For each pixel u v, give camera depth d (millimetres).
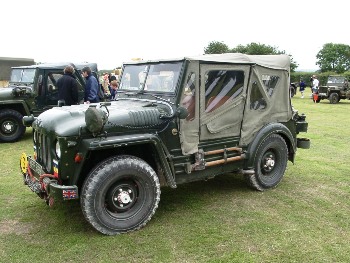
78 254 3426
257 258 3369
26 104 8641
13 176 5781
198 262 3297
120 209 3824
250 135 4926
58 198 3537
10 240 3686
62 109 4121
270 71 5020
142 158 4215
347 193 5105
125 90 4918
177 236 3781
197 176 4488
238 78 4637
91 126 3508
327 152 7609
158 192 3971
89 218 3645
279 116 5277
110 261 3312
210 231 3891
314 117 13547
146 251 3484
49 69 8891
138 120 3904
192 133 4309
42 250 3490
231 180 5668
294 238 3746
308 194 5051
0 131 8406
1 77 17250
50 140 3789
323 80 36000
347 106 18469
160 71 4402
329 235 3824
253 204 4664
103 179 3625
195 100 4273
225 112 4582
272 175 5293
